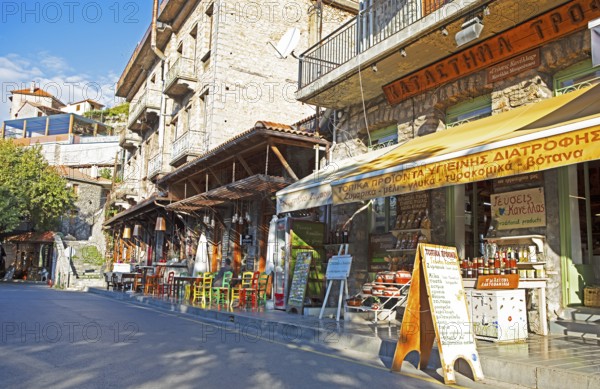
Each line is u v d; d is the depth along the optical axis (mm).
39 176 38188
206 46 21875
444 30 8617
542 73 8211
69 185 44594
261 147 14945
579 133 5195
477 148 6293
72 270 30891
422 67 10086
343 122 12953
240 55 21172
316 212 13453
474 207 9734
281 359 6363
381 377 5488
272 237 13492
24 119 58031
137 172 33656
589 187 8344
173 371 5414
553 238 7750
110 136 55156
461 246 9422
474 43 8914
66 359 5973
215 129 20281
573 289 7609
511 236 8234
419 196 10172
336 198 8703
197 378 5105
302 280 11445
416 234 9953
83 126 59500
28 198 36906
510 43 8406
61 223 42656
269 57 21797
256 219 17250
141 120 29094
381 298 10023
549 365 5133
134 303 16078
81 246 39594
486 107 9492
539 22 7867
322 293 11961
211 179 19594
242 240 18078
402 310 9766
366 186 8031
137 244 31562
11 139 38625
